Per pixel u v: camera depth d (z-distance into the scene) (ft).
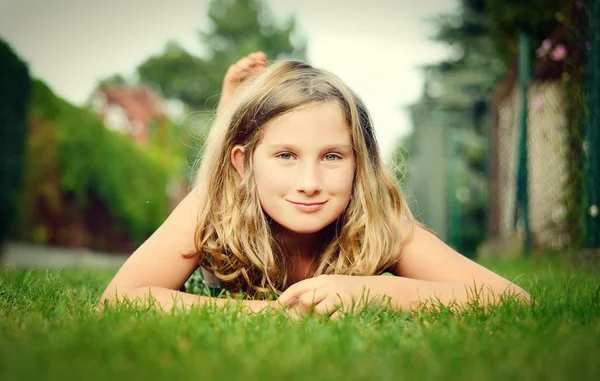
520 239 23.15
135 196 50.49
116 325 5.36
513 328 5.45
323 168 7.39
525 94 22.74
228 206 7.90
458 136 39.86
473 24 59.26
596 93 16.15
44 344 4.63
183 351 4.45
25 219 39.04
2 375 3.79
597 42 16.10
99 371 3.86
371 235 7.91
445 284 7.39
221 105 10.73
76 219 45.01
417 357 4.33
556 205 20.72
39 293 8.40
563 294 7.80
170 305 7.10
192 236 7.98
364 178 7.84
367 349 4.67
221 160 7.98
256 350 4.50
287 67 7.74
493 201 29.07
